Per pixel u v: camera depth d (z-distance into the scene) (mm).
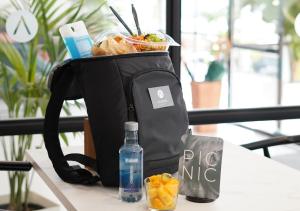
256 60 3322
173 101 1496
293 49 3318
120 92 1396
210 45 2848
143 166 1414
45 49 2463
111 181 1431
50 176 1567
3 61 2434
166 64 1508
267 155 2018
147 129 1417
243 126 2988
